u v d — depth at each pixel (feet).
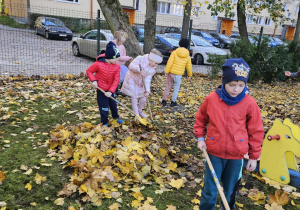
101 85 13.48
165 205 9.08
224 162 7.70
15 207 8.35
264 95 27.30
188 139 14.49
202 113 7.98
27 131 13.65
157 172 10.77
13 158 11.03
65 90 21.77
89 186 9.15
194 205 9.20
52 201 8.77
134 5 95.66
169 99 22.20
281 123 10.21
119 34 19.61
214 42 76.54
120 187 9.67
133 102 15.48
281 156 10.25
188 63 19.54
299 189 10.50
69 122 15.10
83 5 79.97
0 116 15.16
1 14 90.38
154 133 14.29
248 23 122.72
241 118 7.32
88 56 41.96
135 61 14.74
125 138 12.54
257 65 33.14
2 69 28.96
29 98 18.99
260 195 9.87
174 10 102.32
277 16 45.27
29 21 69.92
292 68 36.19
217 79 33.76
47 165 10.61
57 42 57.11
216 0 35.83
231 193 7.92
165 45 43.73
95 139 11.42
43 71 30.01
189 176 10.80
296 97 27.63
